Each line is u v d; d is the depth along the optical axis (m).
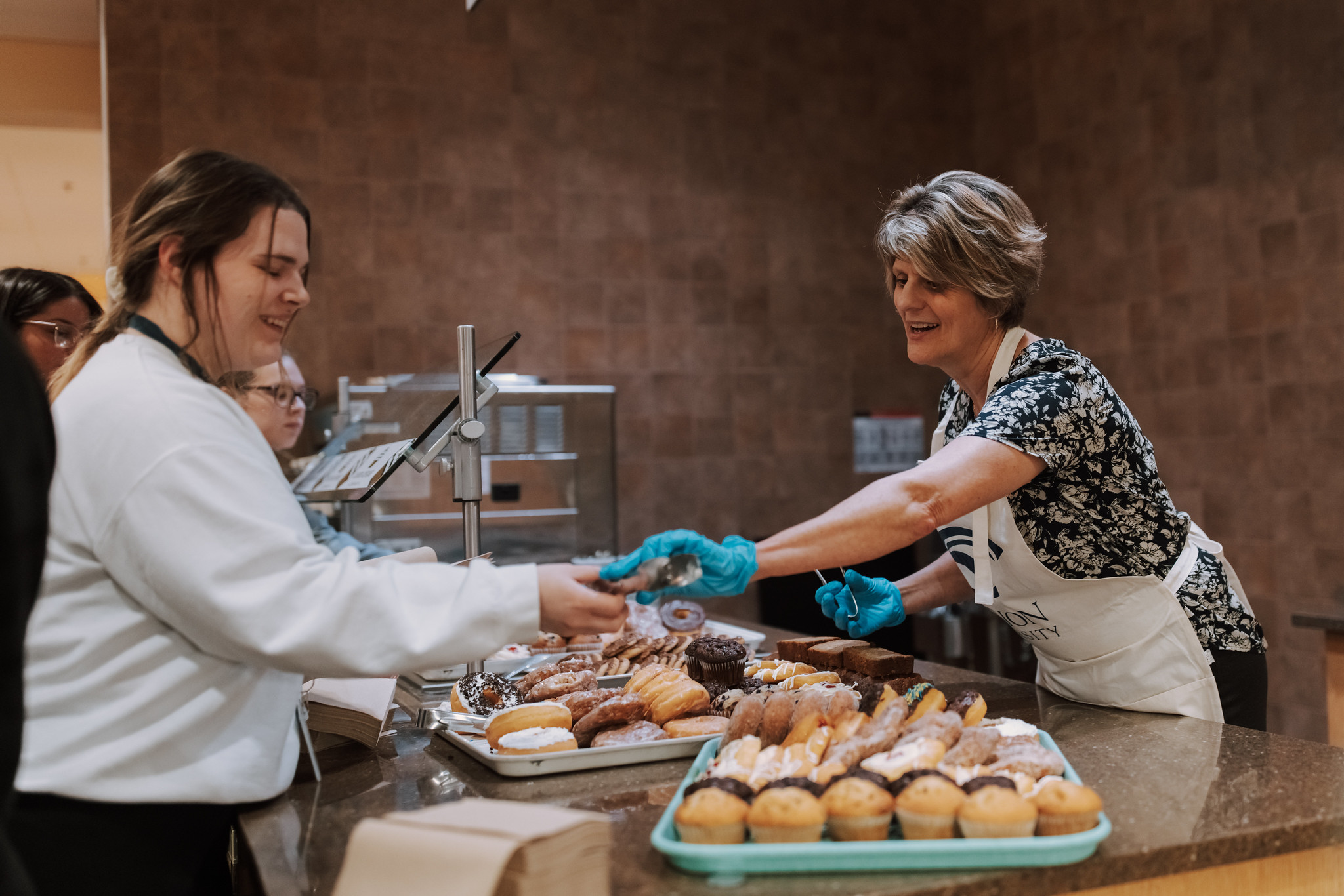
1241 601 1.58
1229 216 4.32
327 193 4.53
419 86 4.69
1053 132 5.18
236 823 1.11
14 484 0.61
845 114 5.46
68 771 0.95
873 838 0.87
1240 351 4.27
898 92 5.57
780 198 5.33
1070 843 0.84
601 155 5.00
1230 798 1.03
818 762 1.03
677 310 5.12
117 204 4.21
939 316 1.48
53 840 0.94
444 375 1.79
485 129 4.80
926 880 0.84
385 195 4.62
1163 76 4.60
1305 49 4.00
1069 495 1.44
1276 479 4.14
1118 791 1.06
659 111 5.11
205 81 4.34
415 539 3.74
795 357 5.34
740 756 1.02
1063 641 1.53
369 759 1.34
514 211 4.84
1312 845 0.95
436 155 4.71
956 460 1.28
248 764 1.05
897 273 1.51
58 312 2.10
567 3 4.96
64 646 0.97
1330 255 3.93
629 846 0.95
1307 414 4.02
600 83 5.01
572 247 4.94
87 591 0.98
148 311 1.07
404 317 4.64
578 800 1.10
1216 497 4.39
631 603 2.44
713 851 0.85
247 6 4.42
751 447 5.24
